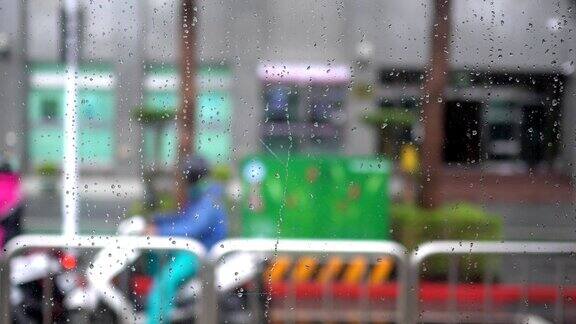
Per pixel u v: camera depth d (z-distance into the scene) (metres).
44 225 10.23
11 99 12.09
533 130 12.59
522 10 11.02
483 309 6.59
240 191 8.77
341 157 10.09
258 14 12.36
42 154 12.18
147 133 10.90
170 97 10.77
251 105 12.16
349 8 12.57
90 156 12.12
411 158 11.11
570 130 12.13
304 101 12.40
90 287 5.62
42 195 11.95
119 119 11.92
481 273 7.11
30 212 10.99
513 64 11.18
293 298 6.32
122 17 11.12
